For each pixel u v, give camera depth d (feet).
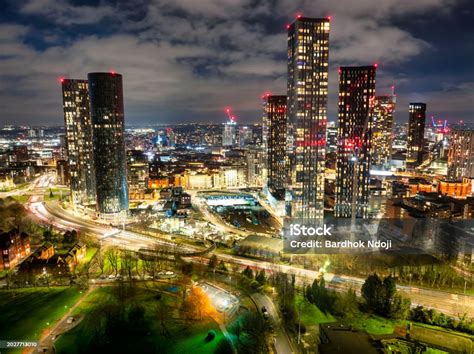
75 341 547.49
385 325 603.26
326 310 654.12
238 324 606.14
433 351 513.45
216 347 537.24
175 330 584.40
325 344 500.74
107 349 530.68
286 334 583.58
